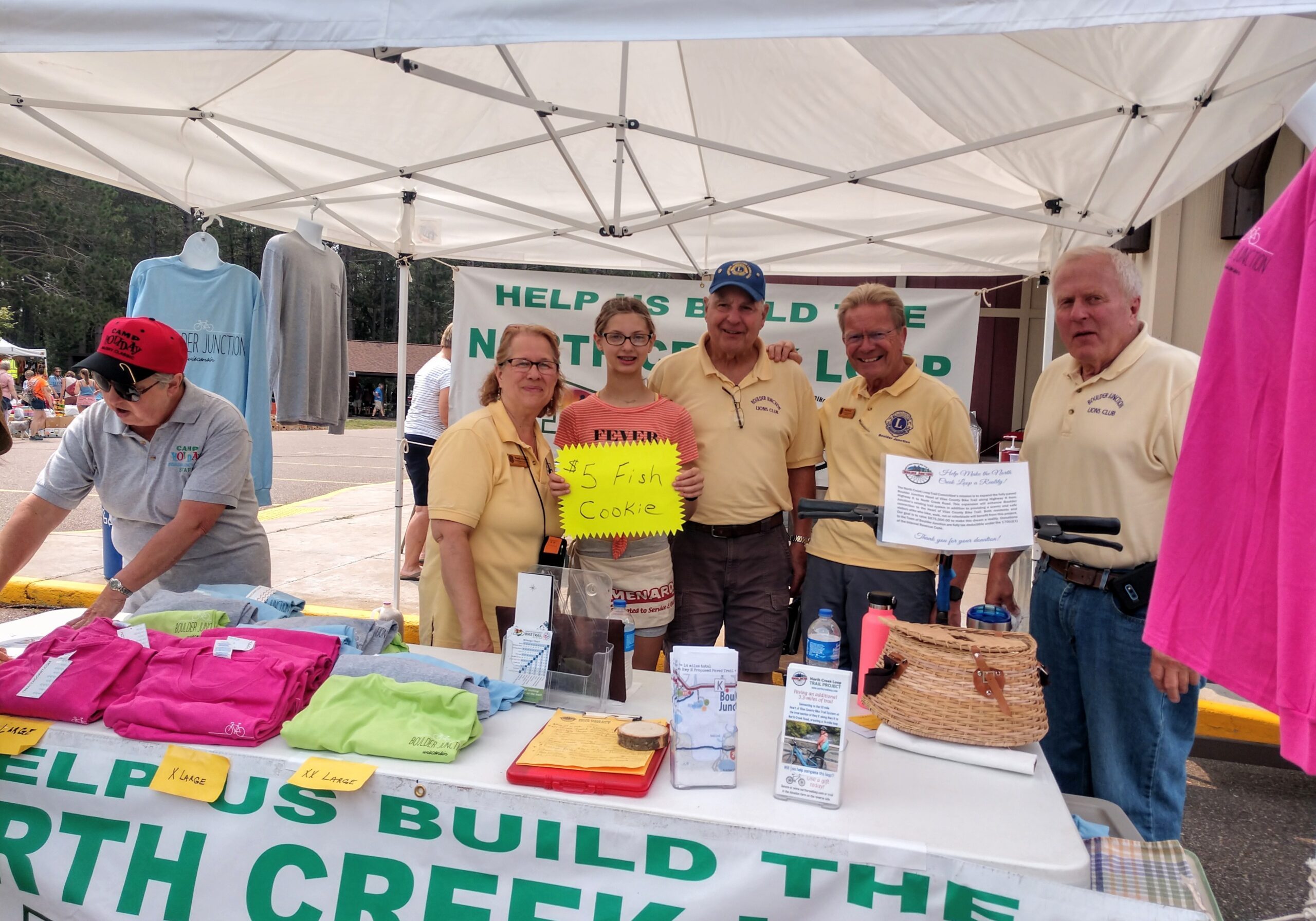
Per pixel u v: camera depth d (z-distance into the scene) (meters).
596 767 1.60
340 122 3.61
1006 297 7.45
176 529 2.55
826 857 1.43
